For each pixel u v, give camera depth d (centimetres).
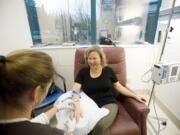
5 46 232
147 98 259
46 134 44
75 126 134
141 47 248
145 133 152
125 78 200
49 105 192
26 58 45
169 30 179
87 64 186
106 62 189
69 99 149
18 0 215
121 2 243
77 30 252
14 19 221
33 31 244
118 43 255
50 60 50
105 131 141
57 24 247
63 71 248
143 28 259
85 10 242
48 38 253
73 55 240
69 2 236
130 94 169
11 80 42
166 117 220
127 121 152
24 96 45
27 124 44
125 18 252
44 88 49
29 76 43
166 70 163
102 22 250
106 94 172
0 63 43
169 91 215
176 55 198
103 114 148
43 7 235
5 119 43
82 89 177
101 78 173
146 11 248
